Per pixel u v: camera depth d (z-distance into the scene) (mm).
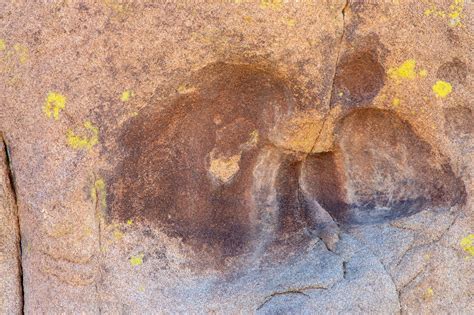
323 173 2451
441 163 2367
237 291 2328
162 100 2213
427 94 2270
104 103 2182
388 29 2193
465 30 2201
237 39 2143
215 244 2377
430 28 2201
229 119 2301
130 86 2176
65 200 2219
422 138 2350
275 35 2141
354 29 2182
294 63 2174
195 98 2246
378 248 2408
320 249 2410
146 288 2314
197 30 2133
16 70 2184
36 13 2143
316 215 2465
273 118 2289
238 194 2389
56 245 2262
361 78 2258
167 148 2287
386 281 2379
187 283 2342
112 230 2283
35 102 2188
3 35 2176
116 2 2113
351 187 2459
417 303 2414
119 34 2135
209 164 2336
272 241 2412
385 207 2467
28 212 2293
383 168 2426
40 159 2217
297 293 2330
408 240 2414
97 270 2281
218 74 2217
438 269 2418
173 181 2318
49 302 2314
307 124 2275
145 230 2316
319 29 2152
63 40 2143
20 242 2400
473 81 2254
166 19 2125
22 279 2418
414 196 2430
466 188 2379
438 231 2412
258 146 2342
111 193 2260
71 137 2191
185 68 2178
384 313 2371
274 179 2408
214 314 2311
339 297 2334
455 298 2438
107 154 2221
